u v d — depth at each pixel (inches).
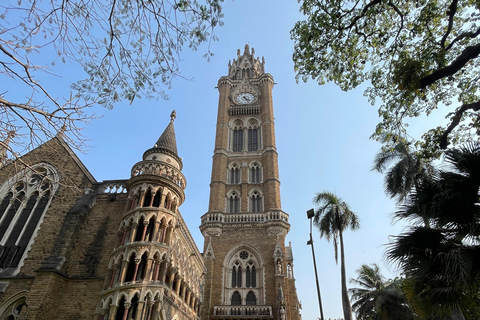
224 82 2920.8
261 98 2834.6
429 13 703.7
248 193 2233.0
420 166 1108.5
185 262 1333.7
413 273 514.6
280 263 1811.0
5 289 1000.9
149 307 937.5
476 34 606.2
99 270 1050.1
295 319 1748.3
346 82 815.7
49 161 1299.2
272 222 1974.7
